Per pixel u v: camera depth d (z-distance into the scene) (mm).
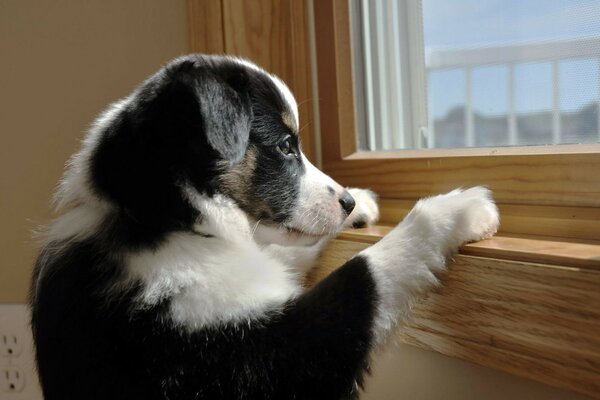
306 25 1580
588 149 1049
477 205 1065
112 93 1676
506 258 923
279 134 1229
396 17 1545
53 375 1027
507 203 1148
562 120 1191
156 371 976
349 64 1533
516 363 909
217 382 973
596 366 799
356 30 1572
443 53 1447
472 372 1026
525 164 1110
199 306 1013
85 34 1669
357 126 1578
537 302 867
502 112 1322
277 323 1009
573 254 851
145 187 1055
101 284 1025
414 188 1354
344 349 1003
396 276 1050
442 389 1085
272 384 982
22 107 1705
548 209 1078
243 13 1567
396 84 1558
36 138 1712
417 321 1073
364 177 1484
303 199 1227
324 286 1046
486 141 1369
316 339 998
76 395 1000
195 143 1086
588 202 1017
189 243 1071
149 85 1150
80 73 1680
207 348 983
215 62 1246
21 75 1695
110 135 1104
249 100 1128
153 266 1024
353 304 1022
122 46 1663
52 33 1676
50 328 1042
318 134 1604
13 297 1743
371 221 1373
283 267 1206
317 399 995
